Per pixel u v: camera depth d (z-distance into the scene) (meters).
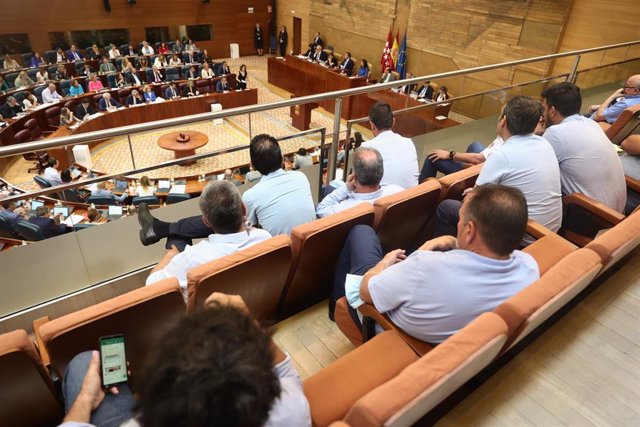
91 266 2.58
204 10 14.62
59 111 9.05
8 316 2.37
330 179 3.43
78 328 1.30
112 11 13.02
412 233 2.35
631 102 3.52
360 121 3.35
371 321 1.54
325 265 2.01
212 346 0.62
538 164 1.99
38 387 1.30
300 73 12.42
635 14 7.23
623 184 2.30
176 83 10.60
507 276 1.33
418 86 4.96
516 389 1.52
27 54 11.60
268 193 2.20
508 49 9.02
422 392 0.94
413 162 2.76
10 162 4.83
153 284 1.46
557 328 1.80
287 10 15.29
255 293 1.76
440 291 1.29
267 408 0.62
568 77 4.98
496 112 4.32
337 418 1.14
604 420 1.43
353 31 12.57
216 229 1.80
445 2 9.96
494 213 1.24
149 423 0.60
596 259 1.43
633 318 1.87
